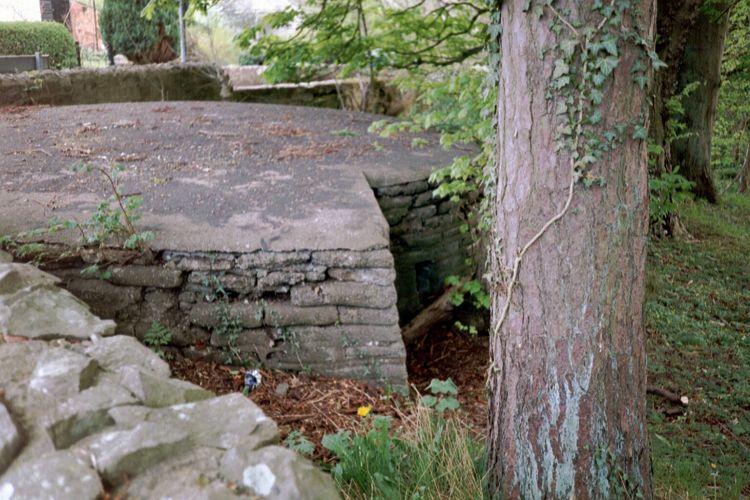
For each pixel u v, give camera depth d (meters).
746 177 18.45
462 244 6.39
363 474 3.14
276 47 7.87
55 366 1.91
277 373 4.27
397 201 5.89
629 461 3.07
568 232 2.93
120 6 12.69
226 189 5.23
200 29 16.14
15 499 1.51
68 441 1.71
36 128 7.20
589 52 2.80
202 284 4.24
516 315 3.08
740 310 8.41
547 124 2.90
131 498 1.55
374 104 11.70
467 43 7.26
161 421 1.80
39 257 4.13
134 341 2.27
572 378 2.99
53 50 13.37
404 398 4.24
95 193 5.07
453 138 4.86
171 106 8.65
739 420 5.74
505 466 3.20
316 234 4.30
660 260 10.05
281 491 1.61
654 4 2.90
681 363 6.81
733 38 15.32
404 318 5.99
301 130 7.49
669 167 9.59
